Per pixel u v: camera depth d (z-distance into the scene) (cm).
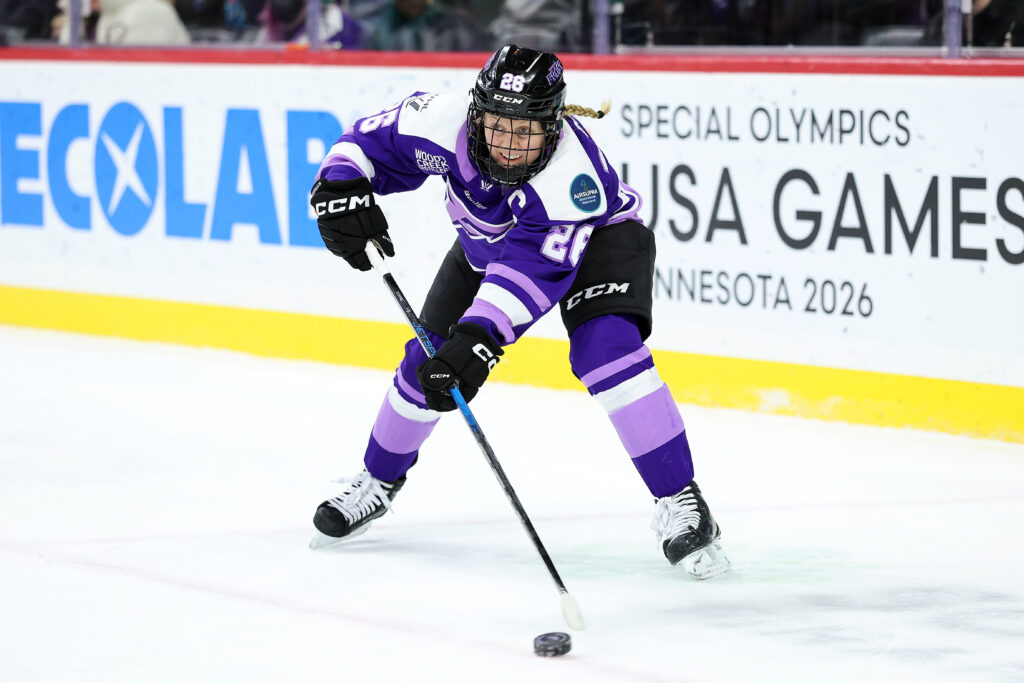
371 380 2264
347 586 1312
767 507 1574
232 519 1534
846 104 1923
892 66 1880
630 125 2122
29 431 1938
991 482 1664
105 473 1725
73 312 2689
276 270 2439
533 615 1229
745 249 2027
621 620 1215
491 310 1202
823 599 1265
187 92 2506
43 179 2700
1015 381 1836
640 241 1307
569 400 2123
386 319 2325
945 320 1878
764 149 1997
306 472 1723
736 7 2064
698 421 1997
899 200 1897
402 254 2311
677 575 1336
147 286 2594
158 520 1531
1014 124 1800
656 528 1301
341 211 1315
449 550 1423
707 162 2052
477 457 1798
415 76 2275
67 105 2652
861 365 1947
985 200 1833
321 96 2362
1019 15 1875
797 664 1110
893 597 1270
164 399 2133
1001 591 1284
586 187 1220
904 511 1551
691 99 2055
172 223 2550
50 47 2673
